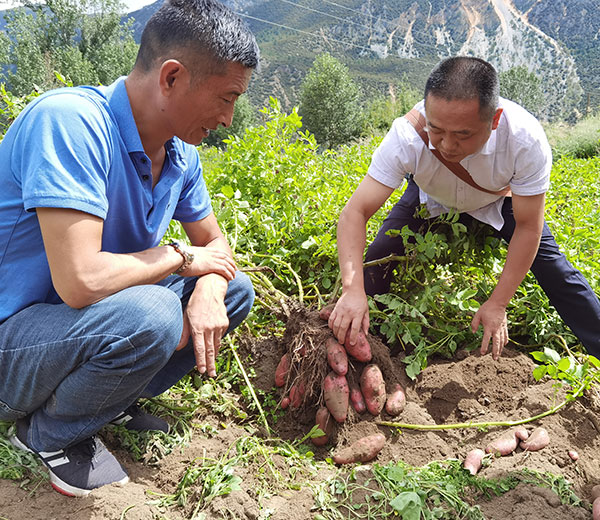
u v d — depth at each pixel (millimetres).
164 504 2059
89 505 1949
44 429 2018
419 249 3127
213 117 2008
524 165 2648
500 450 2469
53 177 1759
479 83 2271
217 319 2240
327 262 3734
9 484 1996
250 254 3754
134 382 1964
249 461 2359
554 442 2541
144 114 1998
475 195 2953
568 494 2252
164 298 1935
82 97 1902
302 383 2646
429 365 3131
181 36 1829
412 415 2688
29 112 1874
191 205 2574
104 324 1836
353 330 2607
